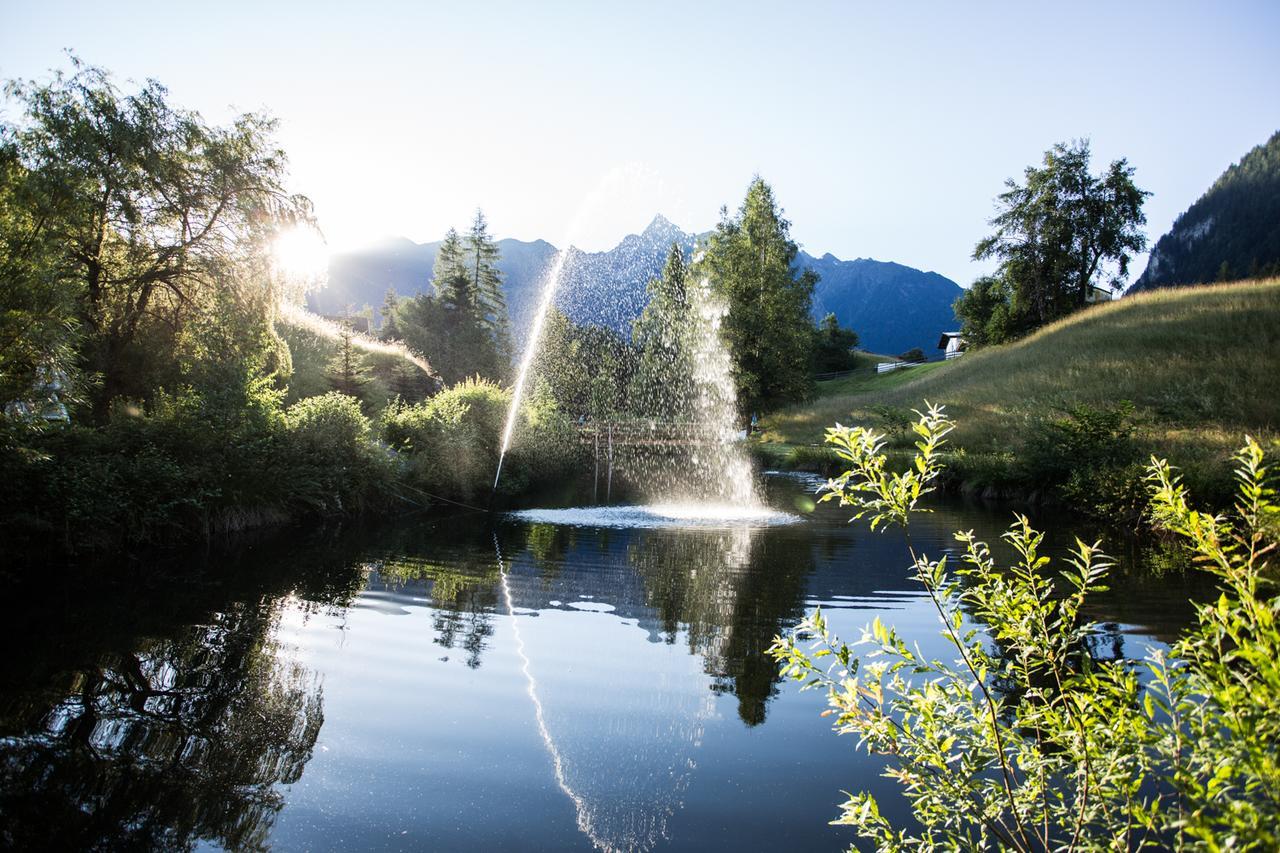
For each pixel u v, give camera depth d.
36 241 10.02
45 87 14.64
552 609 7.67
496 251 64.75
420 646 6.30
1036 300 56.69
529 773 3.97
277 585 8.67
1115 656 5.75
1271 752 1.69
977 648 2.63
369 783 3.84
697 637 6.65
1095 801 2.37
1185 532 2.16
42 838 3.29
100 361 15.12
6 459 9.11
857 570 9.83
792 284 46.59
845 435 2.65
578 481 25.00
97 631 6.57
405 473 17.72
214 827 3.41
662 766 4.05
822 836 3.35
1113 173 54.09
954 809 2.51
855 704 2.58
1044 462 18.95
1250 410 22.56
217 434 13.00
